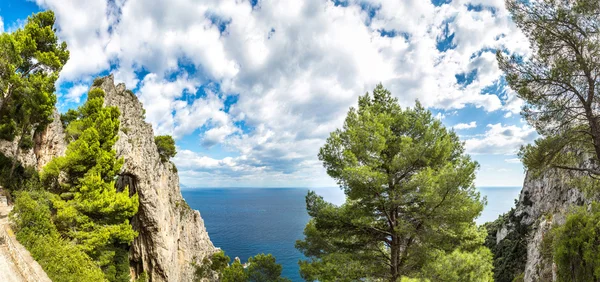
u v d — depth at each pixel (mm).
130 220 45906
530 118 17109
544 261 32375
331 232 18703
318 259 19656
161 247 45750
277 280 30734
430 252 15539
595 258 16984
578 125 16312
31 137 30250
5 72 23016
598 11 14633
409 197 15914
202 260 60438
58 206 24562
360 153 17219
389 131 17562
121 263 36938
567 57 15789
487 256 15953
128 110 44250
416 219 16844
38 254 16719
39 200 23672
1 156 26297
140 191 43625
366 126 17109
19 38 25094
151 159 46625
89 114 31234
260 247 130375
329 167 18750
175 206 55000
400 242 17359
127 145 40906
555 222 33156
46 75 26594
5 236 16109
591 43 14914
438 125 18172
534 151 16672
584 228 18578
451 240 17156
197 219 62656
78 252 20375
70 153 27094
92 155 27500
